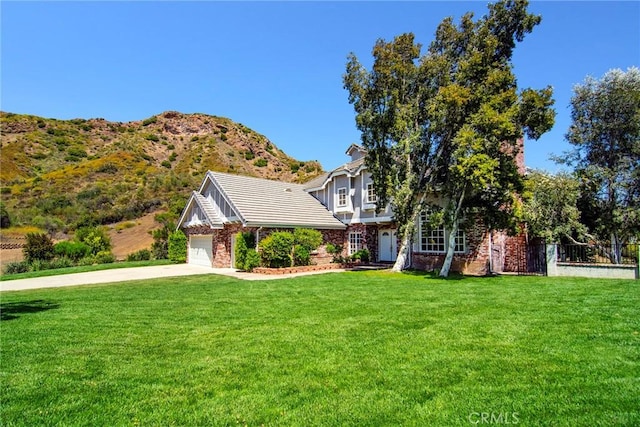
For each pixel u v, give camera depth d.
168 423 3.72
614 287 11.80
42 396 4.39
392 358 5.47
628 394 4.07
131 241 39.41
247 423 3.70
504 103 14.19
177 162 75.38
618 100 17.80
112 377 4.96
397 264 18.41
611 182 17.59
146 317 8.61
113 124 88.94
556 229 16.66
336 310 8.94
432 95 16.89
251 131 100.50
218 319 8.27
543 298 9.98
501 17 15.59
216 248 23.72
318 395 4.29
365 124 17.47
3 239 37.19
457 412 3.80
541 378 4.59
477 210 16.33
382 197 18.08
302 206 24.95
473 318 7.80
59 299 11.56
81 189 54.16
